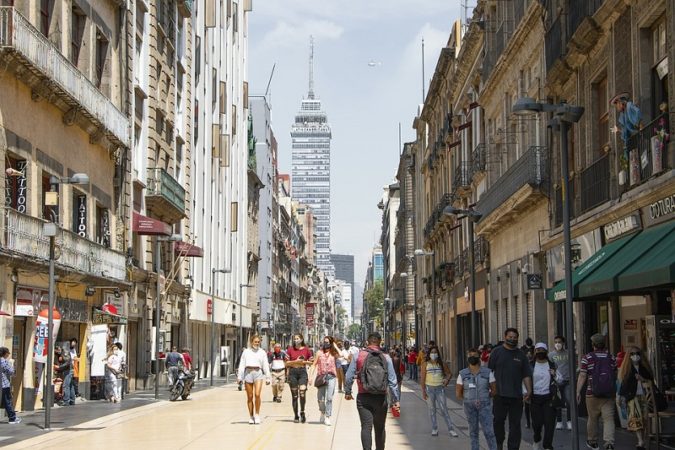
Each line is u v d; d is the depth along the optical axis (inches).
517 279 1259.8
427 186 2691.9
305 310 6402.6
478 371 550.0
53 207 1103.6
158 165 1760.6
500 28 1396.4
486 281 1550.2
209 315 2332.7
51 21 1117.1
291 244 5472.4
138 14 1614.2
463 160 1883.6
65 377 1142.3
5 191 943.0
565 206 598.5
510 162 1311.5
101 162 1346.0
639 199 695.7
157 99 1727.4
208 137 2320.4
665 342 650.2
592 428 581.3
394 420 903.7
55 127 1116.5
